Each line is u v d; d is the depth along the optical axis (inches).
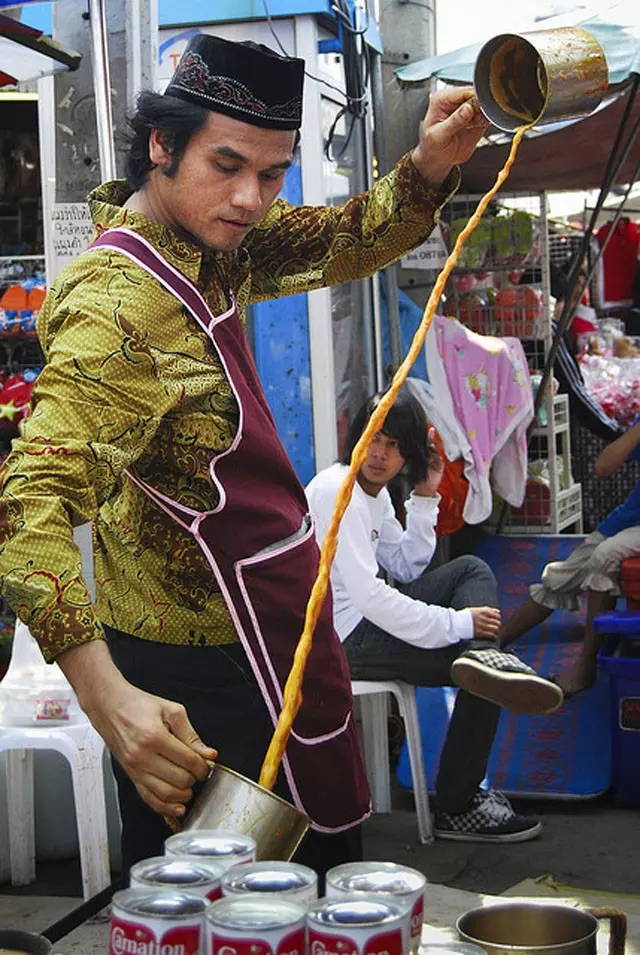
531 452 236.1
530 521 233.5
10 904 129.1
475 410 205.6
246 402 67.9
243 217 65.4
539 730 171.8
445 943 47.5
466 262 234.4
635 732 157.9
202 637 69.1
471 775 145.5
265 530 68.7
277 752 57.0
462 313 235.9
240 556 68.0
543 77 71.0
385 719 158.1
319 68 191.9
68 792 142.5
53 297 65.8
